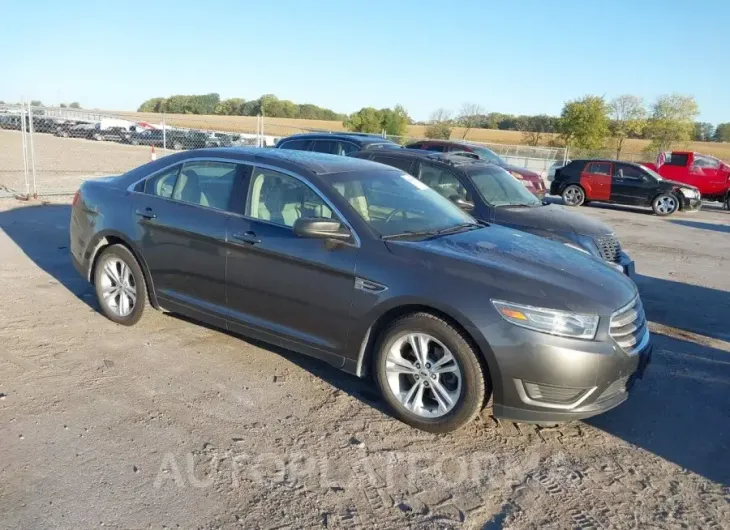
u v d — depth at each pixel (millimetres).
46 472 3129
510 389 3516
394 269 3820
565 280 3697
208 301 4719
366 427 3822
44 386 4074
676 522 3057
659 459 3678
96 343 4875
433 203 4867
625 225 15203
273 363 4703
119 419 3711
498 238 4387
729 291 8422
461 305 3553
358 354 3994
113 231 5156
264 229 4371
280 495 3074
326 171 4496
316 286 4090
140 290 5102
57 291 6207
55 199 12398
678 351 5668
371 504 3049
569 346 3430
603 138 47188
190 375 4398
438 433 3777
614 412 4285
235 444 3518
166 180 5070
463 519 2975
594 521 3029
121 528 2756
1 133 39062
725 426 4164
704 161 21531
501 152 29234
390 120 48344
